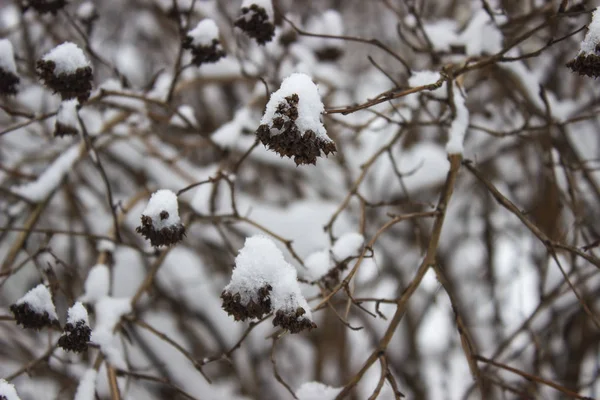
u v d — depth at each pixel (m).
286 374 4.91
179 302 3.91
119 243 2.38
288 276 1.50
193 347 4.12
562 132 2.69
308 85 1.36
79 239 3.81
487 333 4.57
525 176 4.17
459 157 2.03
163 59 5.21
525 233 4.29
